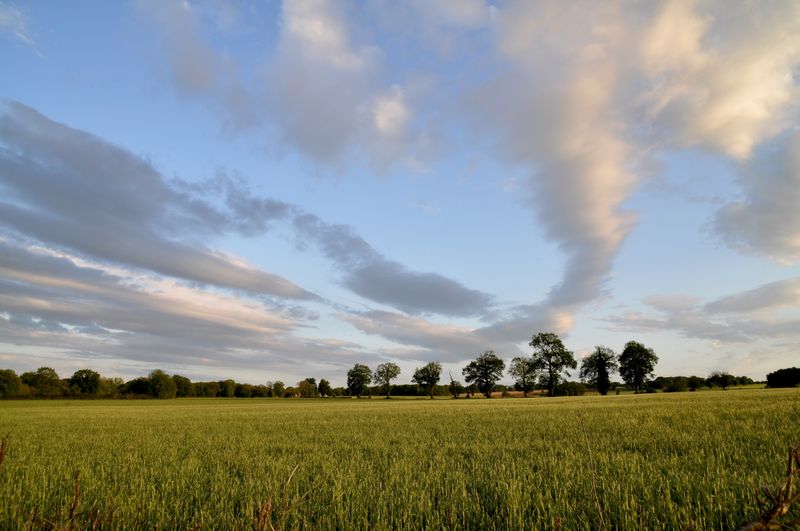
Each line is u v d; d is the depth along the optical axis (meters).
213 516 5.94
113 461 11.26
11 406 66.38
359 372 136.75
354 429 19.73
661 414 21.02
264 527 3.70
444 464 9.41
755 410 19.91
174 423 26.59
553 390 109.62
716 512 5.32
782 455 8.59
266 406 59.59
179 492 7.28
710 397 39.66
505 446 12.34
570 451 10.62
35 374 107.75
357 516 5.88
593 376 110.69
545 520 5.41
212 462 10.66
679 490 6.31
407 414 30.59
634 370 104.25
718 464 8.04
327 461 10.38
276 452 12.70
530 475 7.84
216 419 29.92
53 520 5.02
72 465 10.49
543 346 109.31
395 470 8.76
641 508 5.49
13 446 15.21
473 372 119.62
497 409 33.69
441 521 5.62
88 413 42.56
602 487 6.75
